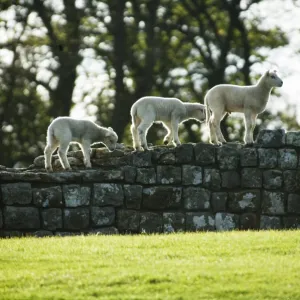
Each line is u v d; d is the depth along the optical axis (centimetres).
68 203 2505
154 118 2681
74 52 4416
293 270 1725
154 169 2566
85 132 2641
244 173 2566
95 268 1762
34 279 1698
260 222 2552
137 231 2528
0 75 4406
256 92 2662
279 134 2586
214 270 1725
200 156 2569
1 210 2484
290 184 2559
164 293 1591
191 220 2541
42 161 2734
